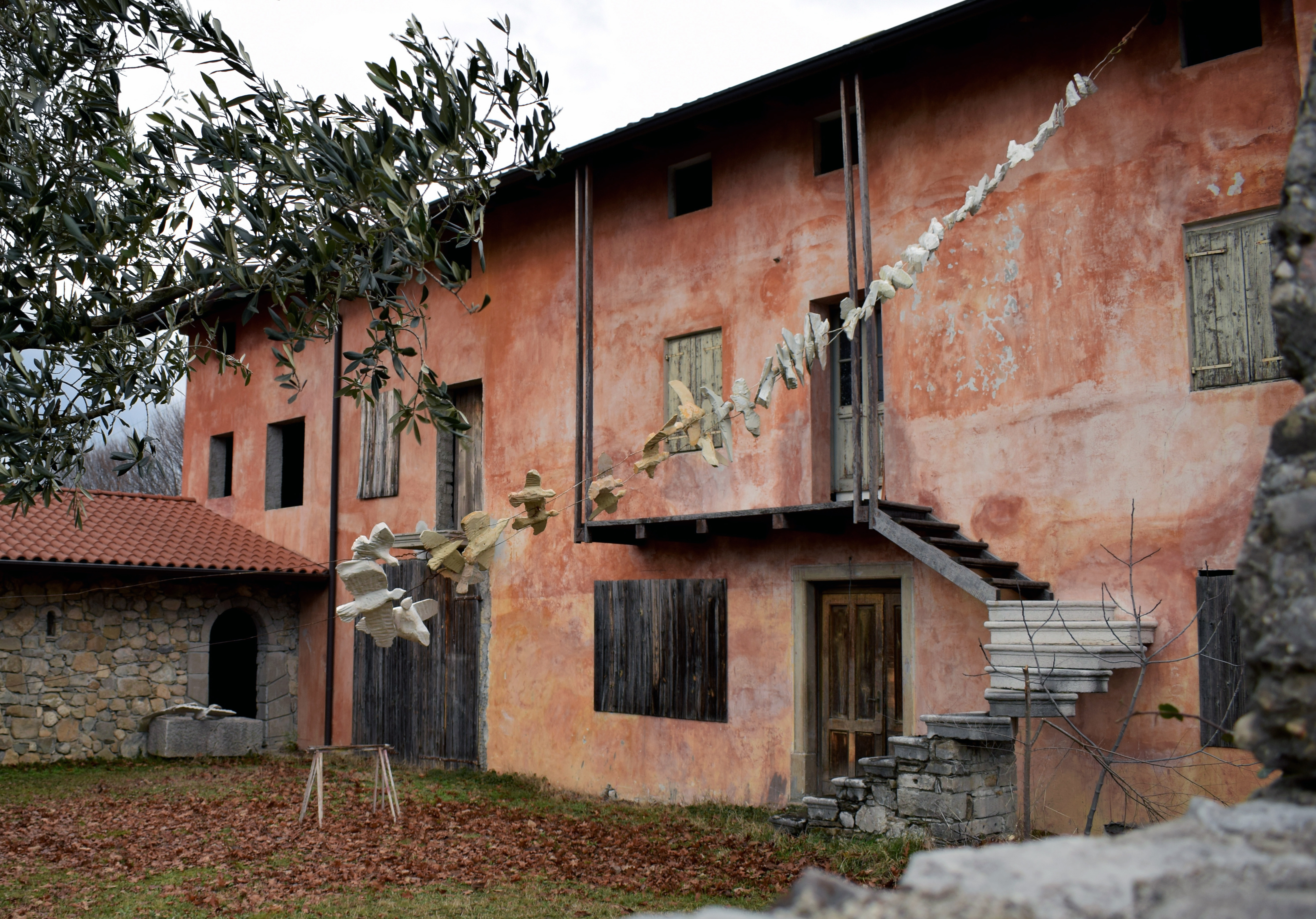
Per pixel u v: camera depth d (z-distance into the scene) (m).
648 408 11.70
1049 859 1.72
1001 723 7.49
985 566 8.57
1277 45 7.84
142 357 6.09
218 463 18.50
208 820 9.85
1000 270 9.12
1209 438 7.90
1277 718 2.07
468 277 6.48
